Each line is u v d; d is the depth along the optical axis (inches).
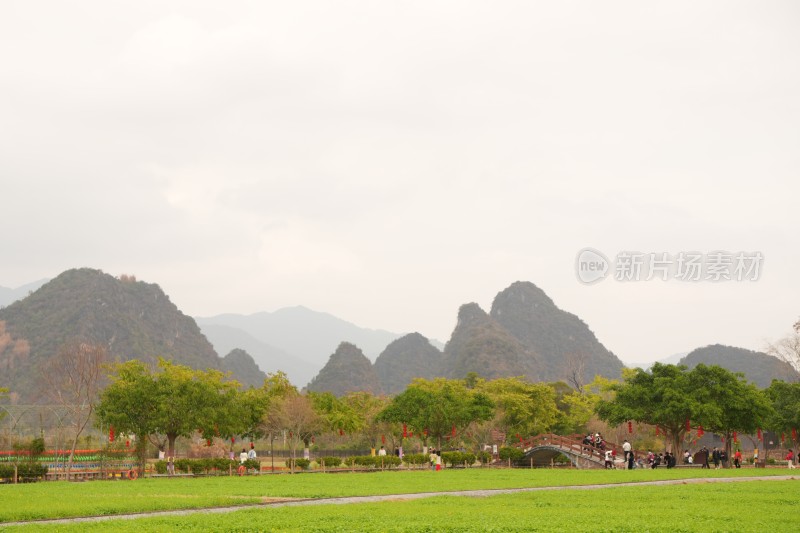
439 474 2662.4
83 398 3383.4
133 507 1358.3
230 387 3779.5
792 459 3316.9
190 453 3818.9
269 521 1124.5
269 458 4239.7
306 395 4116.6
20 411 3073.3
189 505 1438.2
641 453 3521.2
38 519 1240.2
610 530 1008.2
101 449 2573.8
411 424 3656.5
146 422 2736.2
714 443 5132.9
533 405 4771.2
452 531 1003.9
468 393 4534.9
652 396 3344.0
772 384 3533.5
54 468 2484.0
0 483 2255.2
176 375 3752.5
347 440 4936.0
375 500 1592.0
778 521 1128.8
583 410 4975.4
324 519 1152.2
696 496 1583.4
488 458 3715.6
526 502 1475.1
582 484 2058.3
